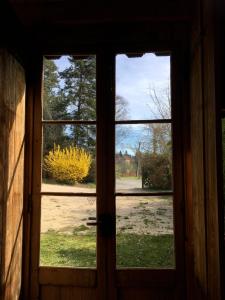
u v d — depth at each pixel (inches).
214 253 67.8
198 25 83.6
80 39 102.6
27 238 99.4
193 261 93.6
